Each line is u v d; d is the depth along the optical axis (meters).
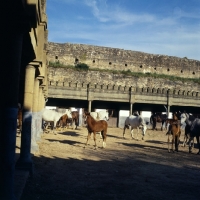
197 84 50.94
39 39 10.08
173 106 47.03
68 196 7.87
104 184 9.46
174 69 59.06
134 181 10.11
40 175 9.98
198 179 11.02
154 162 14.23
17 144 16.08
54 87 38.66
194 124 18.30
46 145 17.50
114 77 46.38
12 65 6.25
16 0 5.56
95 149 17.55
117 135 28.88
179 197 8.45
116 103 46.31
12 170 6.27
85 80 45.03
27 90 10.06
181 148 20.89
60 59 52.22
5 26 6.21
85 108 45.41
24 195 7.49
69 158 13.79
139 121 25.22
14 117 6.29
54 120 25.17
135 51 56.72
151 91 42.25
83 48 53.53
